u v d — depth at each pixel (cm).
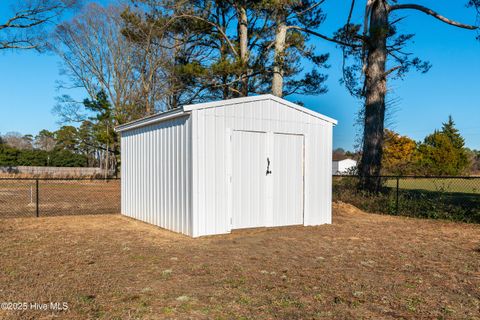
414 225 931
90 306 375
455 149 3547
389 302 394
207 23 2016
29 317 346
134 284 446
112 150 3166
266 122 845
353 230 851
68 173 3922
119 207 1356
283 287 439
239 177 808
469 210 1064
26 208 1315
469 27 1295
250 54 1688
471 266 542
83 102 3234
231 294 414
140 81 2912
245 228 816
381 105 1403
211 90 1984
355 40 1524
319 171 939
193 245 672
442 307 381
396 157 3109
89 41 3209
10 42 2250
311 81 1894
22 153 5469
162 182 877
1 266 524
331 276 487
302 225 904
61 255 592
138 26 2212
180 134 796
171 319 346
